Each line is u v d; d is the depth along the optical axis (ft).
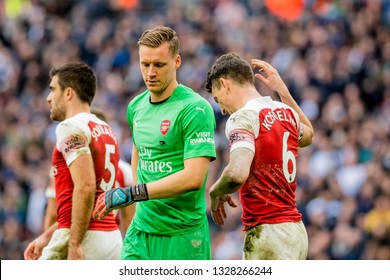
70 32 281.33
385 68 237.86
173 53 83.76
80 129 86.94
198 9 275.80
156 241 85.35
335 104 212.23
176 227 84.79
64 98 90.02
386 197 173.68
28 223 199.41
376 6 260.01
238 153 77.66
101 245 88.58
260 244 79.82
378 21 256.11
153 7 285.64
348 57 236.63
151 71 82.99
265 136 79.92
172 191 80.53
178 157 84.02
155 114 85.10
